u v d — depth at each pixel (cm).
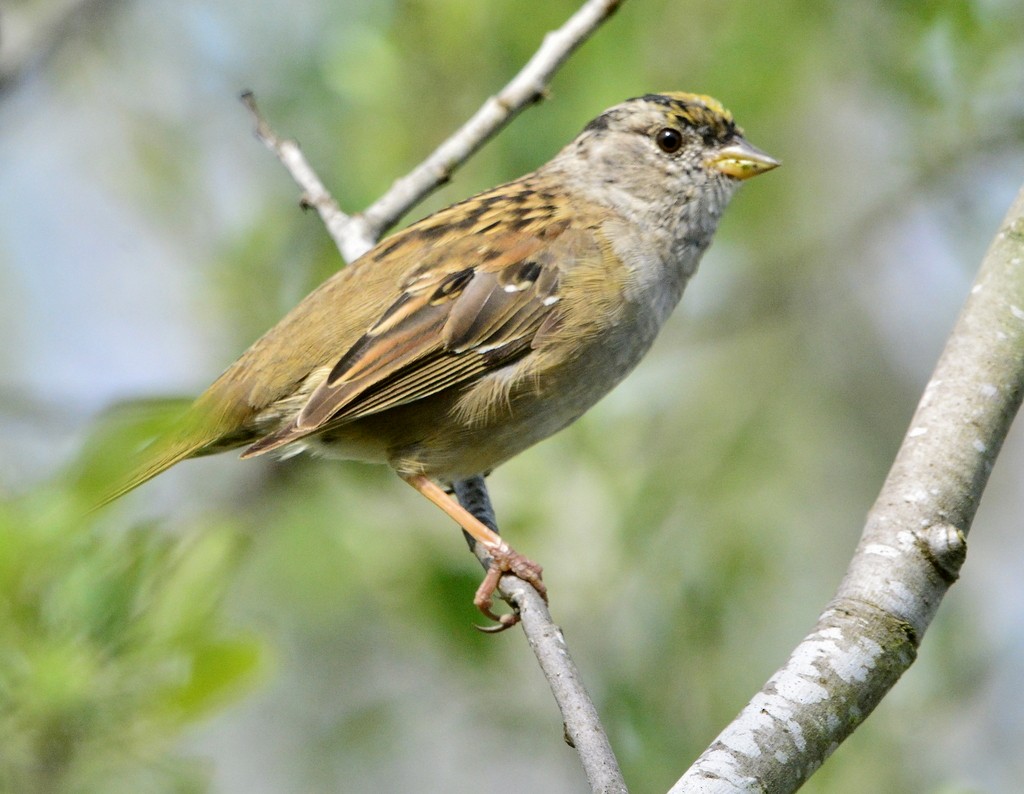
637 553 1189
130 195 1407
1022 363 671
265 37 1349
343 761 1280
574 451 1195
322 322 857
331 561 1219
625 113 948
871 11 1297
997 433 657
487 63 1180
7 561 686
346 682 1296
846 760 1186
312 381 851
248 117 1402
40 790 726
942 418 661
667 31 1275
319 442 877
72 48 1380
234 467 1251
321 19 1309
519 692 1207
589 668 1168
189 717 749
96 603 736
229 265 1284
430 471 871
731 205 1423
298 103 1303
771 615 1298
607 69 1192
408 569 1172
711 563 1261
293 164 958
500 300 861
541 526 1166
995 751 1259
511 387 859
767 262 1485
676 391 1425
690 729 1177
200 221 1395
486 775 1305
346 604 1234
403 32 1187
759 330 1507
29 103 1378
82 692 725
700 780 546
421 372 848
